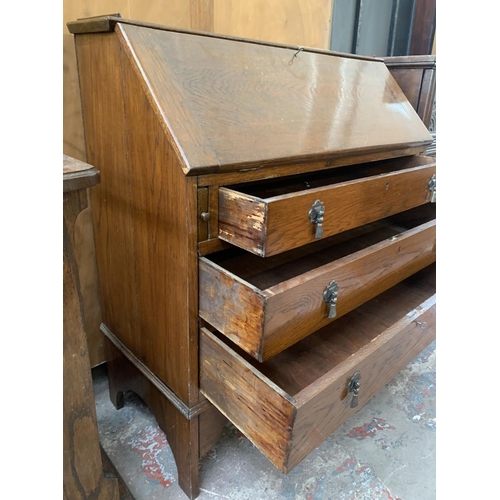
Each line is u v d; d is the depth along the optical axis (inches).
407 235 39.1
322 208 30.2
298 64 40.3
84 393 29.9
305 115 36.7
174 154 28.3
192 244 29.9
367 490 41.9
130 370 44.2
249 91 34.1
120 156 35.0
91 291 50.1
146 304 37.5
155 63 29.7
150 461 44.3
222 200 29.8
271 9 58.6
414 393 55.7
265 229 26.8
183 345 33.6
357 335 41.6
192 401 35.3
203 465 43.7
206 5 49.7
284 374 35.8
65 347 27.8
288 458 27.6
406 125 46.4
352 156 39.0
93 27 32.3
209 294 30.7
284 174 33.7
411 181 39.6
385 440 48.2
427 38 80.7
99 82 34.7
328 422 30.2
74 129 43.7
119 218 37.9
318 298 30.4
